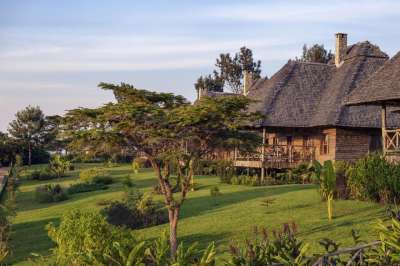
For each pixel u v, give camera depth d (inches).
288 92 1643.7
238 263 303.6
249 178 1441.9
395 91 901.2
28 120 2974.9
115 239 489.4
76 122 608.1
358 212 817.5
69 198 1448.1
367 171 906.7
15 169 1359.5
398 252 277.7
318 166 853.2
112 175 1957.4
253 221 812.0
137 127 600.1
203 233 768.3
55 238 530.6
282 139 1691.7
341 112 1499.8
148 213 906.1
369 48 1679.4
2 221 840.3
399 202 858.8
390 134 1154.0
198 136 622.5
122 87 608.4
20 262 743.7
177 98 639.8
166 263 297.1
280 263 287.1
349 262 288.0
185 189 669.3
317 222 762.2
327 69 1749.5
